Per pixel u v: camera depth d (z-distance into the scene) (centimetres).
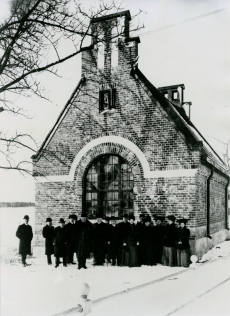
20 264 1277
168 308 711
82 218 1257
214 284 942
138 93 1424
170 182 1325
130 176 1423
